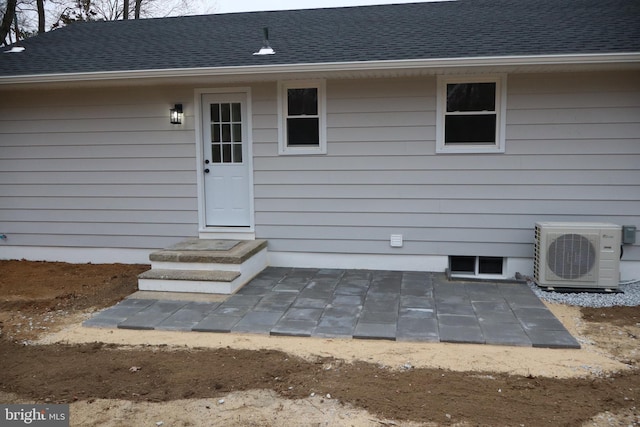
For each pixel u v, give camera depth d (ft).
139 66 21.75
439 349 13.56
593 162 19.99
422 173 21.31
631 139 19.63
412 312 16.46
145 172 23.52
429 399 10.68
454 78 20.70
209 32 27.12
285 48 22.58
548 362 12.63
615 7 24.17
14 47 26.30
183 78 20.99
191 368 12.50
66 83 21.98
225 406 10.58
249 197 22.88
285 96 22.11
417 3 28.96
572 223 19.35
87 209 24.13
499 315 16.11
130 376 12.11
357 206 21.98
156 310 16.98
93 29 29.96
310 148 22.12
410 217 21.62
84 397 11.11
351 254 22.26
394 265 22.00
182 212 23.43
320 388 11.27
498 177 20.76
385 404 10.50
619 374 11.88
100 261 24.29
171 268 19.84
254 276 21.13
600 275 18.69
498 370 12.17
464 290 19.02
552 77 19.90
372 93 21.34
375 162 21.63
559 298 18.16
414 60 18.99
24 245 24.85
